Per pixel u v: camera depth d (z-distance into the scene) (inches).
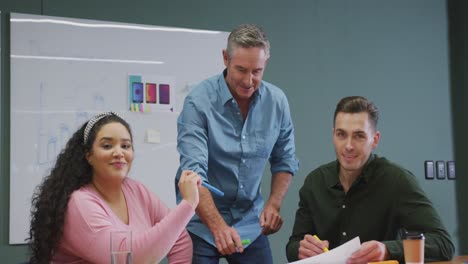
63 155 83.0
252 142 98.3
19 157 132.2
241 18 155.3
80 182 81.6
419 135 173.3
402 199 91.4
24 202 132.1
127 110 141.9
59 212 78.3
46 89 135.2
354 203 94.3
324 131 161.9
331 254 75.5
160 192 144.3
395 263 75.9
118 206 83.1
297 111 159.3
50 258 79.1
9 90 132.6
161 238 75.5
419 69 174.9
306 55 161.6
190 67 148.7
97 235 76.0
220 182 98.4
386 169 93.8
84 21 139.3
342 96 164.7
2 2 133.5
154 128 144.3
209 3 152.1
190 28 149.6
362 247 77.6
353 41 167.6
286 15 160.4
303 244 84.1
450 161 175.9
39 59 135.0
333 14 165.8
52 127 135.1
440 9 179.2
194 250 95.1
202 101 96.7
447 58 178.4
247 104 98.5
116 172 81.4
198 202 83.9
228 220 99.0
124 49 142.5
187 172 80.3
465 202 176.7
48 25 136.2
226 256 97.4
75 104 137.4
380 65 170.2
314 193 97.8
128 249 66.9
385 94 170.2
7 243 131.0
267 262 99.8
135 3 144.6
